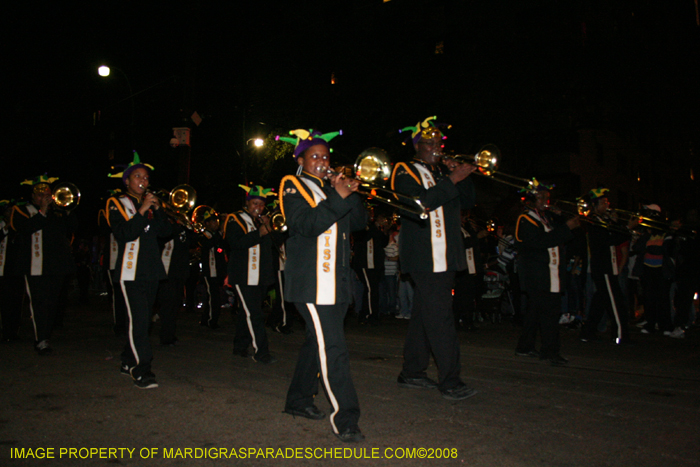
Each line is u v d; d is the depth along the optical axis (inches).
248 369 230.1
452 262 185.6
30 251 261.1
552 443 141.7
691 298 329.4
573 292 381.7
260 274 245.0
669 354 267.7
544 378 211.3
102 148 983.6
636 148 1259.8
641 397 183.2
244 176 718.5
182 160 547.8
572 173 968.3
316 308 148.9
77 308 531.2
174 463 130.2
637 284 426.6
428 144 196.9
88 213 976.9
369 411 169.8
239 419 162.1
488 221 433.7
